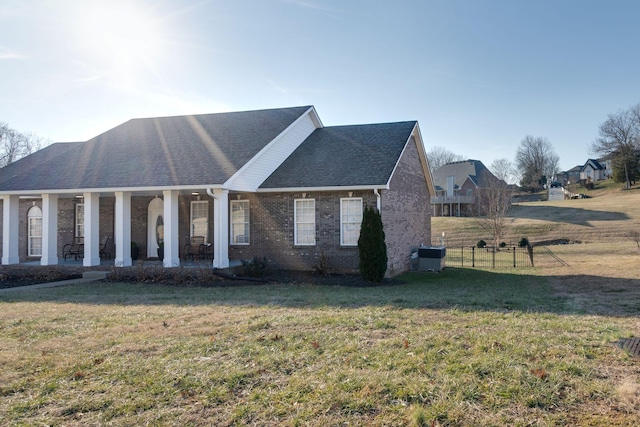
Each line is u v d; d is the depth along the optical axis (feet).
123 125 75.56
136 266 54.29
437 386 16.01
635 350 19.21
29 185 59.06
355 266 56.13
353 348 20.58
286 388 16.33
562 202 184.65
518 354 19.07
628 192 218.79
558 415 13.70
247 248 60.64
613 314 27.86
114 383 17.26
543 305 31.68
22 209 73.72
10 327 26.58
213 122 70.49
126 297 38.52
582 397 14.85
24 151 186.70
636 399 14.39
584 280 48.98
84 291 43.47
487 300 34.09
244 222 61.67
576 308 30.22
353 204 56.59
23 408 15.31
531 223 138.00
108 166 60.54
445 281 53.67
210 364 18.94
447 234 136.36
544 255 90.68
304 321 26.16
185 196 65.31
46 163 66.18
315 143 68.85
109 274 52.80
